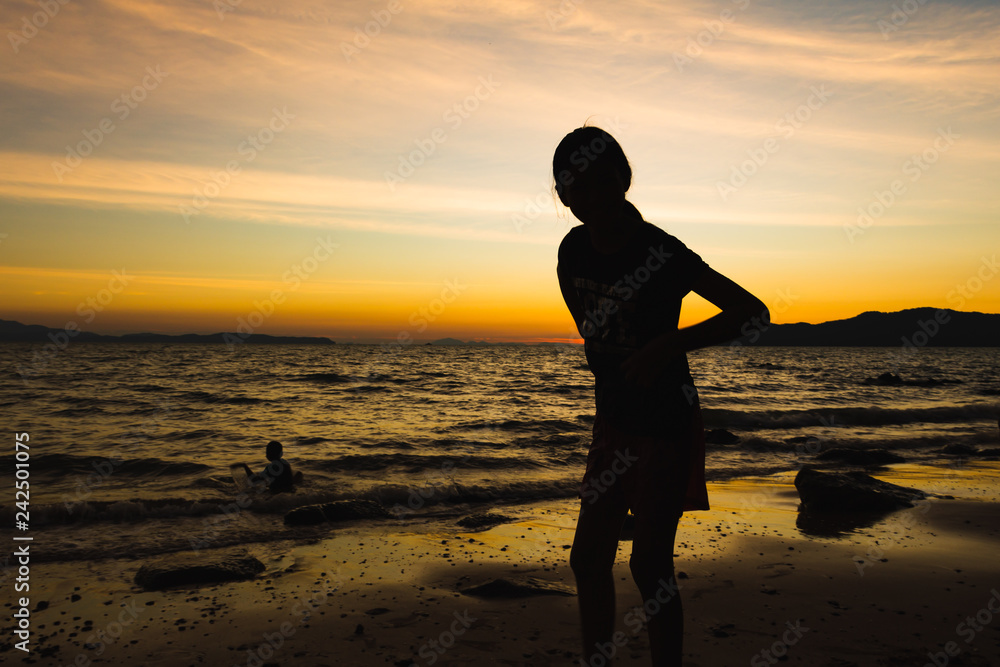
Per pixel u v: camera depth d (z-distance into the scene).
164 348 125.50
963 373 53.22
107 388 28.06
